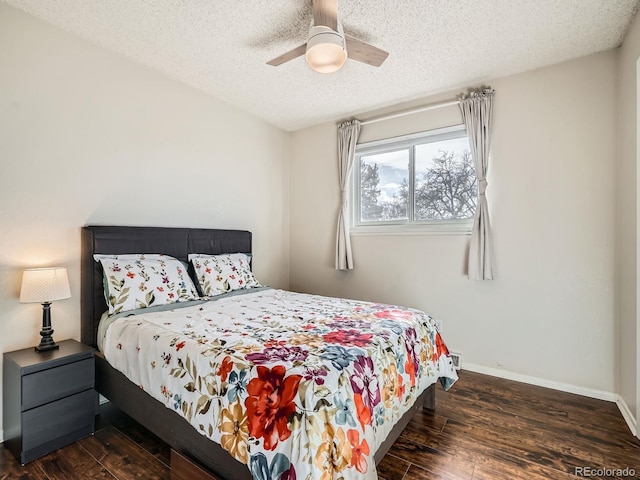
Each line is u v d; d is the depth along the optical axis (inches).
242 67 103.7
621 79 88.8
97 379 81.7
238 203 136.9
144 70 103.7
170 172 111.5
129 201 100.3
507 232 107.3
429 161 125.8
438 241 120.4
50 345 77.4
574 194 97.3
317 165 153.3
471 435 74.6
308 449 42.6
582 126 96.2
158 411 63.8
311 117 144.7
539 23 81.0
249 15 79.0
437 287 120.6
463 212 119.1
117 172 97.3
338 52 65.0
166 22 81.9
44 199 82.4
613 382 92.0
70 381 72.9
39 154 81.4
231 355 55.9
